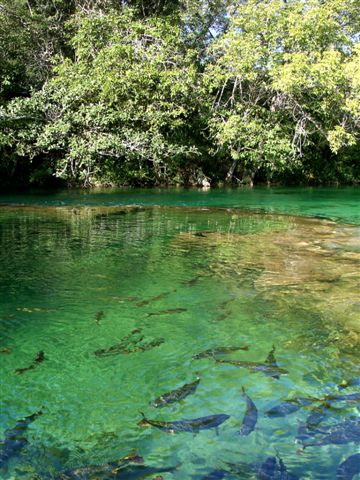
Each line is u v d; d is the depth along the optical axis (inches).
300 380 187.9
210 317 253.6
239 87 941.8
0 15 845.2
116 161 957.8
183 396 176.2
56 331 235.9
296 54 797.9
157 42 879.7
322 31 829.8
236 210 671.8
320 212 660.7
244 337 228.2
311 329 237.5
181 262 369.1
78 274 333.4
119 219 576.7
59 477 134.3
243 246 429.7
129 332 234.8
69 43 909.2
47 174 901.2
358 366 199.5
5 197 764.6
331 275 333.1
